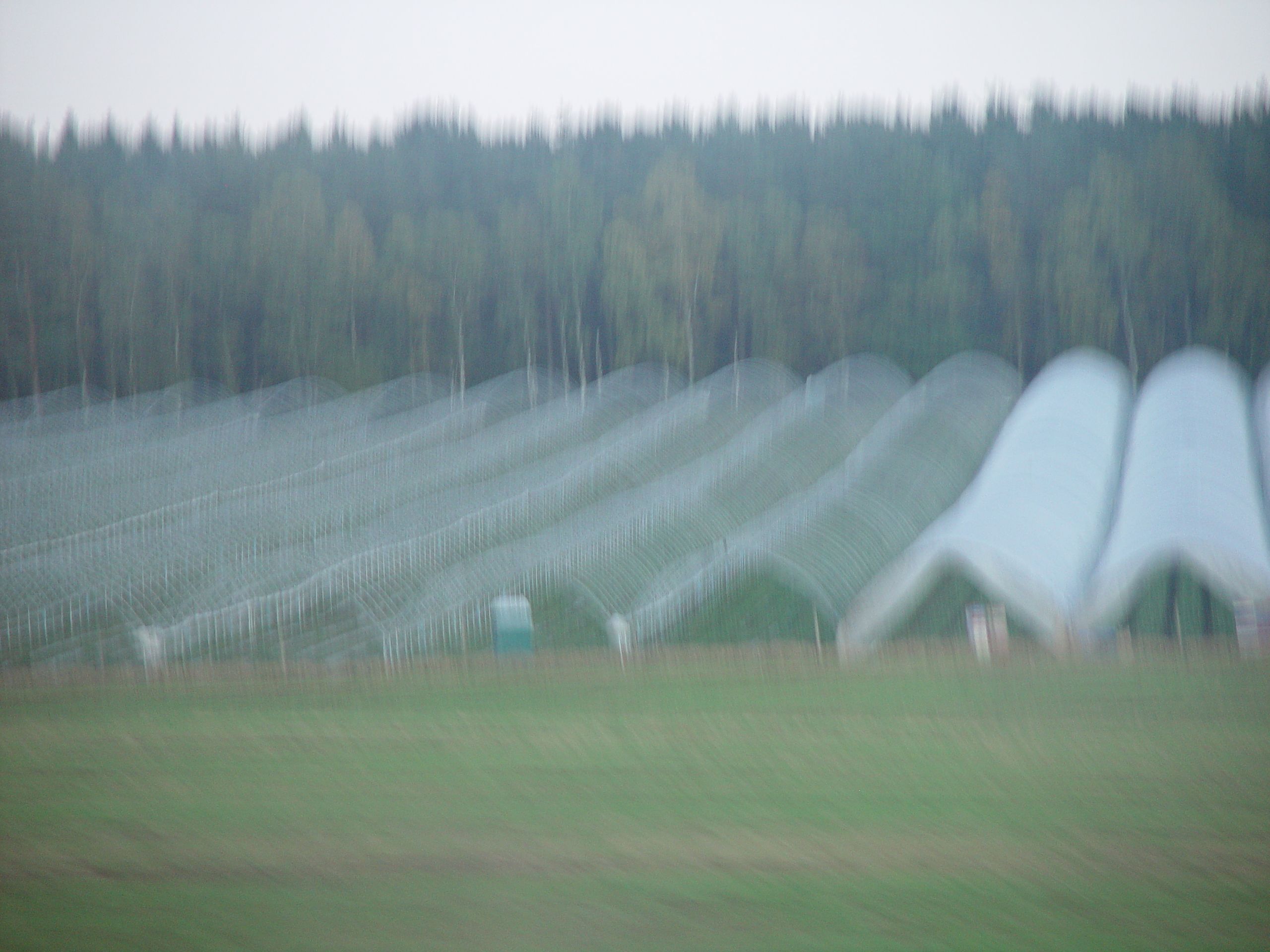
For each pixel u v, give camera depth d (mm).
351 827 63000
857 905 51250
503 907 51062
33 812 66000
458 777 74312
